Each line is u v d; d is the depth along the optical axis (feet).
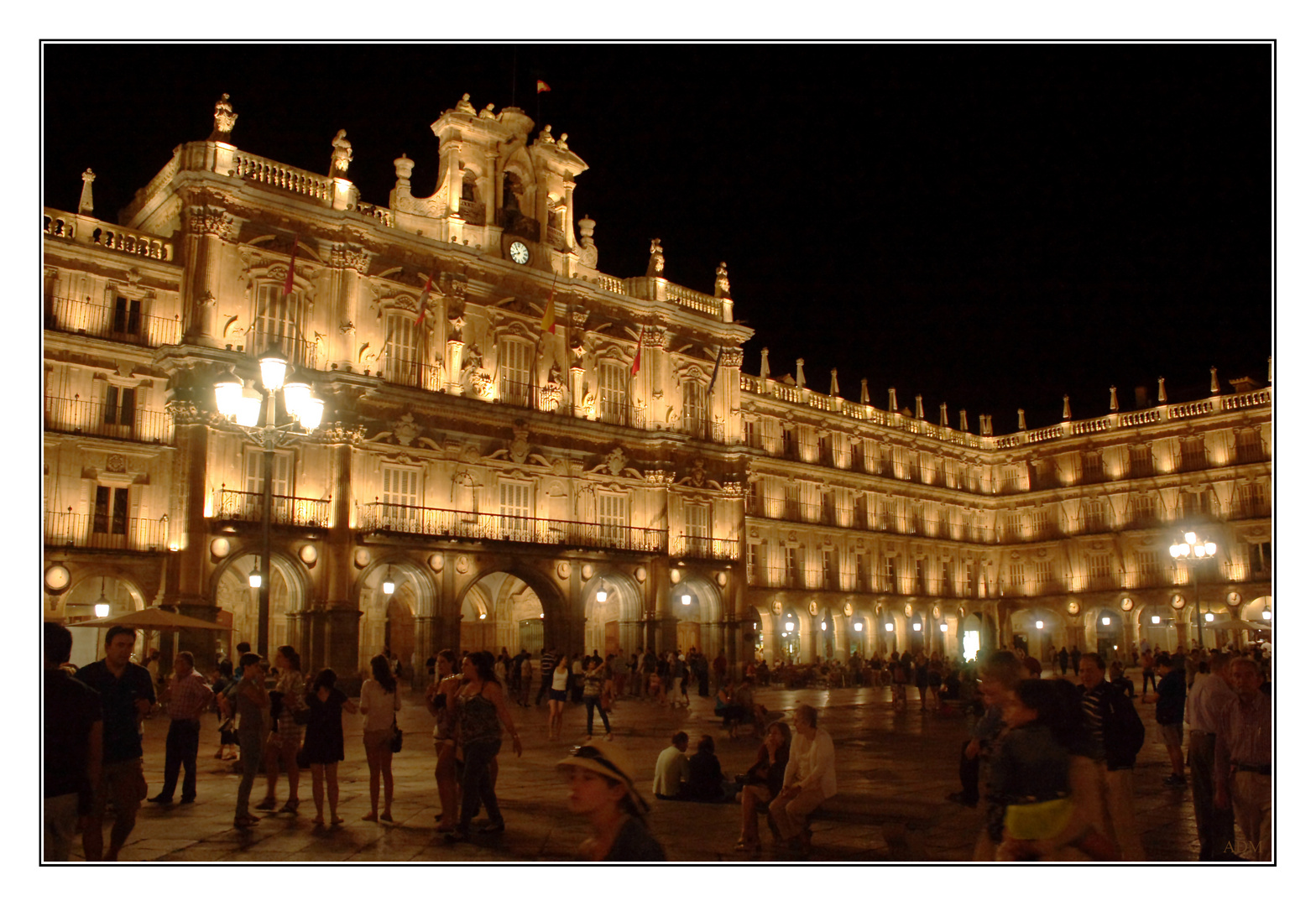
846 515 233.14
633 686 147.43
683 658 181.88
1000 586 267.59
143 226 139.64
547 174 165.78
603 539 161.17
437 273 146.92
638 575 164.76
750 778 43.01
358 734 88.28
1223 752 37.27
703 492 178.19
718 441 181.88
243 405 62.13
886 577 239.09
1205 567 231.09
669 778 53.47
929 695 145.48
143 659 114.73
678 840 43.55
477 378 149.18
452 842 42.63
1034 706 23.35
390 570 138.00
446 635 138.72
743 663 179.11
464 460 145.79
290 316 132.26
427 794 55.42
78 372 120.26
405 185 148.05
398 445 138.31
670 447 170.91
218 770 66.13
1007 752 23.07
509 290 156.25
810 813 42.68
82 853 39.86
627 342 171.63
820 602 219.41
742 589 182.70
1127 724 33.53
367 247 140.05
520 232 158.71
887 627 234.17
